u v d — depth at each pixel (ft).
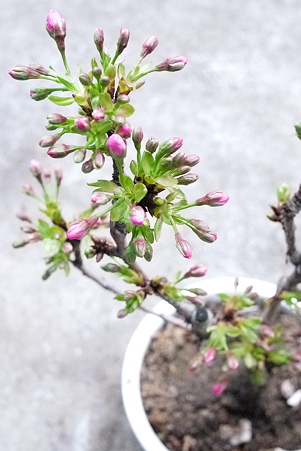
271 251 2.69
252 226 2.76
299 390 1.94
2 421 2.37
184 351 2.00
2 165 3.01
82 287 2.65
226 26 3.46
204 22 3.47
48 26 1.25
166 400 1.94
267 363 1.85
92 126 1.22
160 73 3.26
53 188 2.87
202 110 3.14
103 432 2.32
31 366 2.47
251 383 1.86
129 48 3.38
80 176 2.94
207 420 1.93
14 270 2.72
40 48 3.44
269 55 3.34
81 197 2.89
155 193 1.26
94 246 1.46
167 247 2.71
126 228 1.30
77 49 3.42
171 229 2.75
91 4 3.57
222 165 2.94
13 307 2.62
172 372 1.98
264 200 2.83
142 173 1.24
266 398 1.93
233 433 1.91
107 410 2.37
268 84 3.23
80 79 1.22
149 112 3.14
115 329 2.55
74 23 3.51
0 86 3.28
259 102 3.16
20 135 3.11
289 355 1.71
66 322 2.57
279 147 2.99
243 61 3.32
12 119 3.16
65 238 1.52
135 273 1.53
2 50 3.44
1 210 2.88
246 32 3.43
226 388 1.92
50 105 3.20
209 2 3.55
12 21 3.55
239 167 2.93
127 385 1.87
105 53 1.27
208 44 3.39
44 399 2.40
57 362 2.48
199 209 2.81
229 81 3.25
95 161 1.21
